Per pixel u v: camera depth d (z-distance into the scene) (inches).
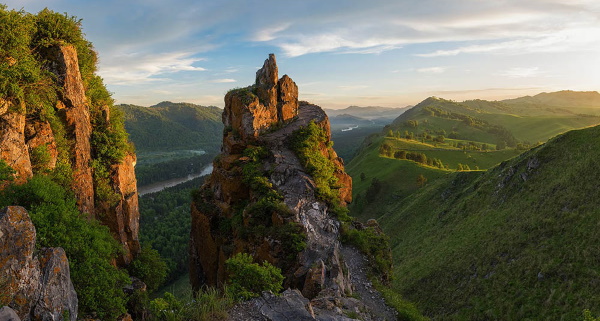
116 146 1141.7
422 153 7672.2
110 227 1097.4
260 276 575.2
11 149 705.6
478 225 2947.8
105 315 646.5
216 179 1455.5
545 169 2844.5
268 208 1071.6
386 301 861.8
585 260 1779.0
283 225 1013.2
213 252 1291.8
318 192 1199.6
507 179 3221.0
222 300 499.8
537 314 1699.1
